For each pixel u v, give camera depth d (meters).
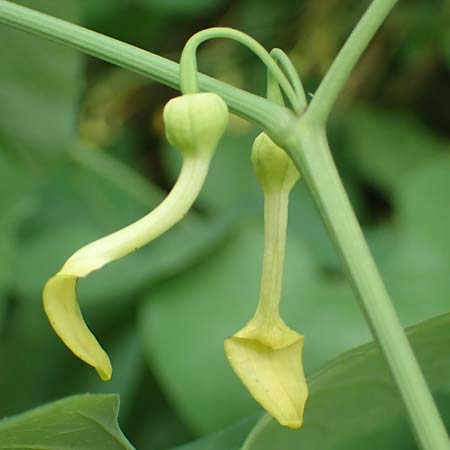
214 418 0.22
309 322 0.22
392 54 0.29
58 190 0.26
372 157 0.28
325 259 0.24
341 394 0.16
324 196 0.14
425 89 0.29
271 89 0.15
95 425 0.15
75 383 0.24
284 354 0.14
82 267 0.13
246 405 0.22
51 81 0.24
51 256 0.25
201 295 0.23
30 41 0.23
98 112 0.30
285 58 0.15
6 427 0.14
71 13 0.22
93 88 0.30
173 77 0.15
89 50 0.15
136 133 0.30
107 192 0.26
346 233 0.14
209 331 0.22
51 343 0.24
